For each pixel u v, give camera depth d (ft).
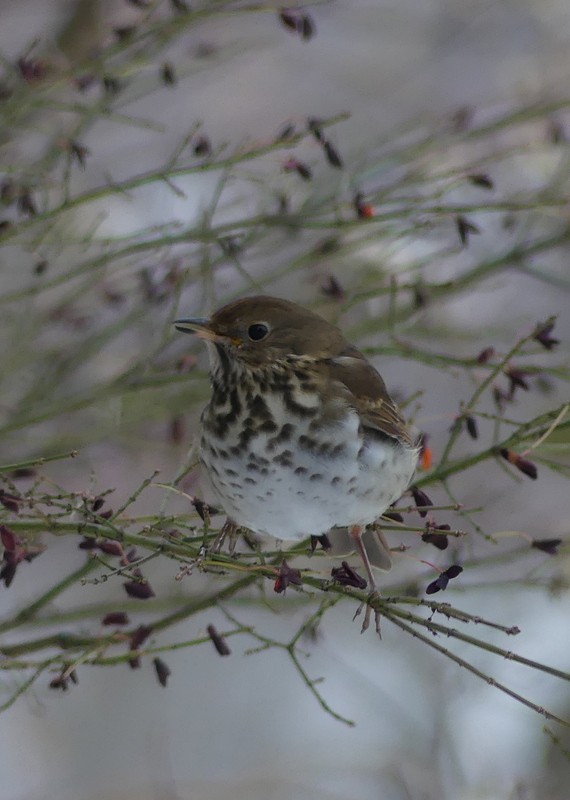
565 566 36.14
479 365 34.35
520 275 52.60
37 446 39.11
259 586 30.17
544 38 56.49
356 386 29.17
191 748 46.98
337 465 28.37
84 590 47.01
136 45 39.81
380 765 43.91
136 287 41.04
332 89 59.06
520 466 29.71
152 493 44.14
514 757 43.19
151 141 54.44
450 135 40.45
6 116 34.88
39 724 47.14
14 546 25.18
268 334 29.01
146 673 48.70
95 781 45.73
